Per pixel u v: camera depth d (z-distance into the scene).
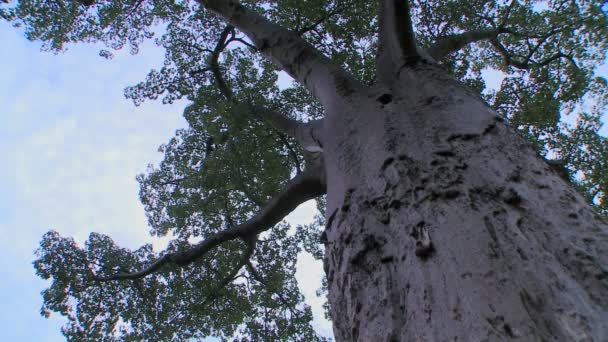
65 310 8.44
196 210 9.13
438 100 3.76
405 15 4.46
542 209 2.26
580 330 1.57
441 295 2.02
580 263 1.87
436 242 2.30
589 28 9.40
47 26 9.92
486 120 3.25
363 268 2.76
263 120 8.16
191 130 9.36
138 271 8.81
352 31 9.19
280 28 6.70
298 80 6.21
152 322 8.98
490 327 1.71
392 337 2.12
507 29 9.34
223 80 9.63
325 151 4.55
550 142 8.47
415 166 3.03
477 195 2.51
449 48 7.86
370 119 4.08
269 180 9.23
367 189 3.26
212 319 9.57
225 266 9.66
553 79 9.62
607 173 8.26
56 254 8.55
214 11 7.61
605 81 9.35
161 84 9.37
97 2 9.80
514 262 1.96
